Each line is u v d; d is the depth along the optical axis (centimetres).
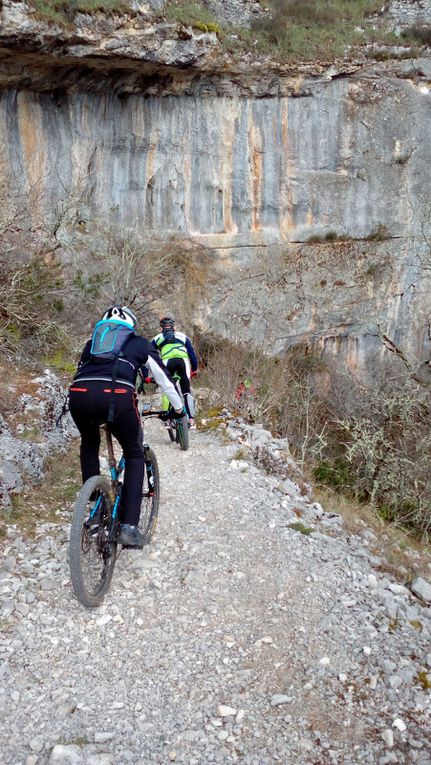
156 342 739
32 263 1085
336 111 1880
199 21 1534
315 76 1808
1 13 1220
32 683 332
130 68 1504
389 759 296
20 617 384
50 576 426
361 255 1983
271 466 711
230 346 1553
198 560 461
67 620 384
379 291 2033
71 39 1330
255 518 543
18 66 1374
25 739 298
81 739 298
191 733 304
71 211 1522
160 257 1612
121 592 416
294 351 1972
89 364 401
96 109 1591
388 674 354
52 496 556
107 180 1662
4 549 455
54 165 1547
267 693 335
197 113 1741
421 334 2109
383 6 1941
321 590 435
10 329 902
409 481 943
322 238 1947
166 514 541
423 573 552
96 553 394
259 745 301
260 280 1884
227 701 327
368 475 920
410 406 1084
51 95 1509
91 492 374
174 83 1641
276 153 1859
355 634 388
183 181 1773
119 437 408
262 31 1734
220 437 779
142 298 1540
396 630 400
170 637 376
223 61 1631
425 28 1905
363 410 1262
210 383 1112
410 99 1925
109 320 418
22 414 661
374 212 1978
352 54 1825
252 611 405
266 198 1878
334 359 2033
